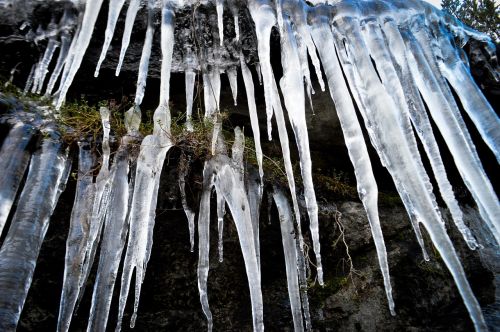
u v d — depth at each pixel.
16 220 2.95
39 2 3.44
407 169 3.04
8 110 3.51
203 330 3.72
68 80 3.26
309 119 4.73
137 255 3.03
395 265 4.48
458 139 3.38
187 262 3.78
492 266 5.13
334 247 4.33
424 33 3.80
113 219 3.27
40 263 3.38
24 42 3.71
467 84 3.78
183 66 4.09
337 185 4.72
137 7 3.46
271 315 3.97
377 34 3.57
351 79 3.56
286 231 4.04
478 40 4.21
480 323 2.58
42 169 3.26
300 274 3.96
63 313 2.97
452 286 4.59
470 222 5.40
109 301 2.98
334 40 3.65
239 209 3.51
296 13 3.59
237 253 3.96
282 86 3.48
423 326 4.30
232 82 4.13
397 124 3.16
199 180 3.83
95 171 3.52
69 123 3.72
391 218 4.70
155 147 3.46
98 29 3.70
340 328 4.10
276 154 4.84
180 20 3.69
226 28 3.74
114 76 4.22
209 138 3.90
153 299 3.65
